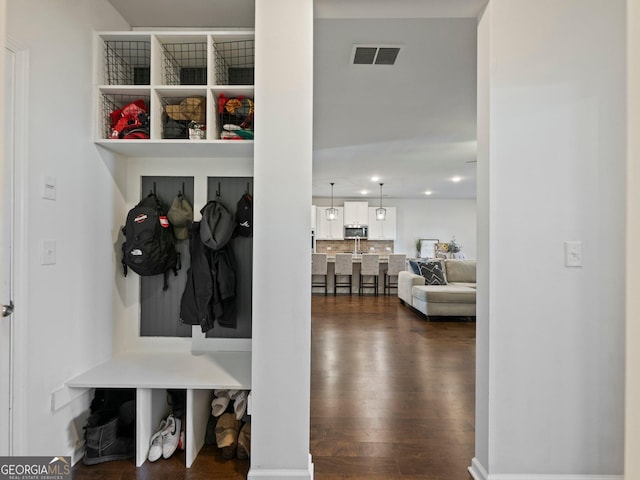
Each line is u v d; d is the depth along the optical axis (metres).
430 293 5.29
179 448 2.06
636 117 0.51
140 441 1.92
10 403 1.60
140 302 2.52
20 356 1.62
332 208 9.49
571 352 1.77
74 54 1.94
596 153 1.77
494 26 1.76
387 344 4.09
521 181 1.77
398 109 3.77
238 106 2.15
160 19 2.42
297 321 1.76
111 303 2.33
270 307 1.77
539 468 1.76
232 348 2.50
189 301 2.37
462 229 10.57
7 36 1.53
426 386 2.91
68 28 1.89
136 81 2.45
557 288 1.77
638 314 0.50
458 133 4.52
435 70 2.96
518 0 1.76
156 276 2.54
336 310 6.15
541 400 1.77
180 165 2.50
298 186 1.77
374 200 10.45
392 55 2.72
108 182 2.27
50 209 1.78
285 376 1.76
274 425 1.76
